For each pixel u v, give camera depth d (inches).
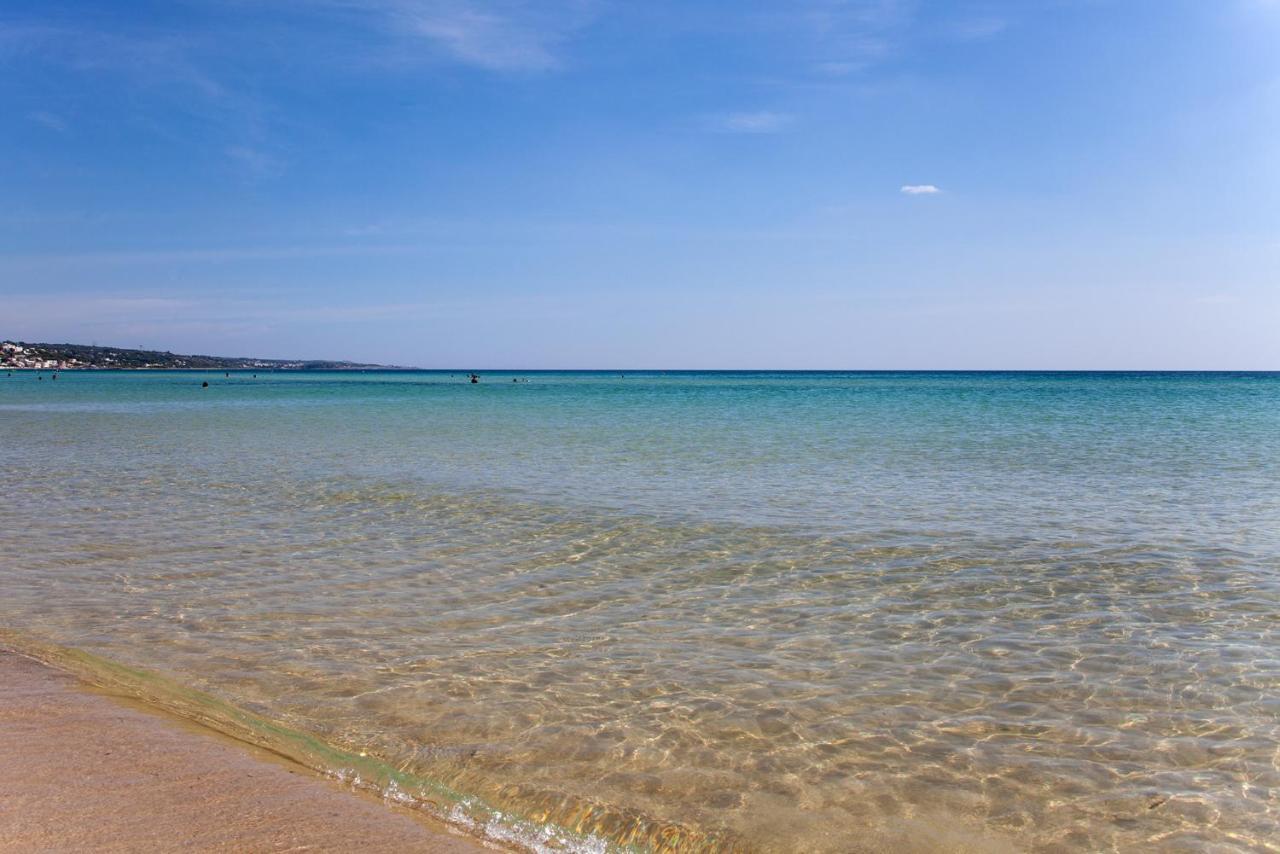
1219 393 3203.7
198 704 265.0
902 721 265.3
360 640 336.2
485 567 457.4
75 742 225.3
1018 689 290.8
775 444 1126.4
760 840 200.1
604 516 598.2
